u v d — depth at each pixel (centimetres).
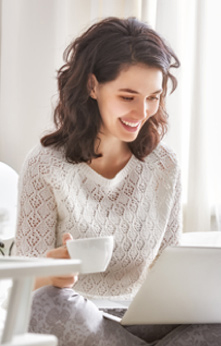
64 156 179
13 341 81
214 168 327
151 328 156
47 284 158
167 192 191
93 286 179
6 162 332
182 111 330
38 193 176
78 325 147
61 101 183
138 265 183
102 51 168
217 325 149
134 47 165
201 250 138
